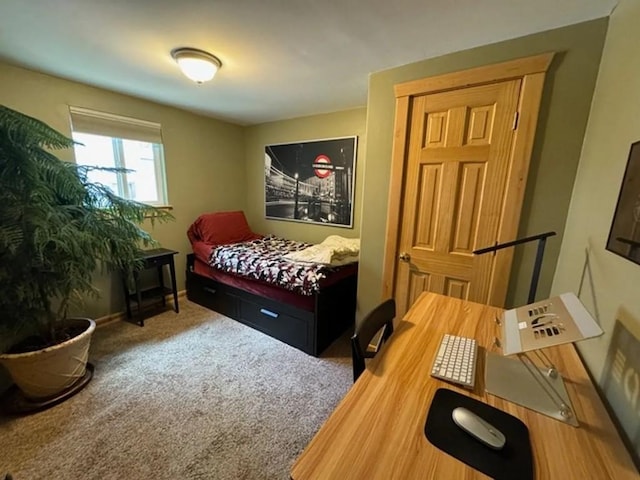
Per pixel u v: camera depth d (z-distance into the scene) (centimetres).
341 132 303
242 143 382
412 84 178
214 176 350
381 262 212
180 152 310
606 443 67
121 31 148
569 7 123
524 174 154
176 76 210
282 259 252
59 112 219
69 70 201
